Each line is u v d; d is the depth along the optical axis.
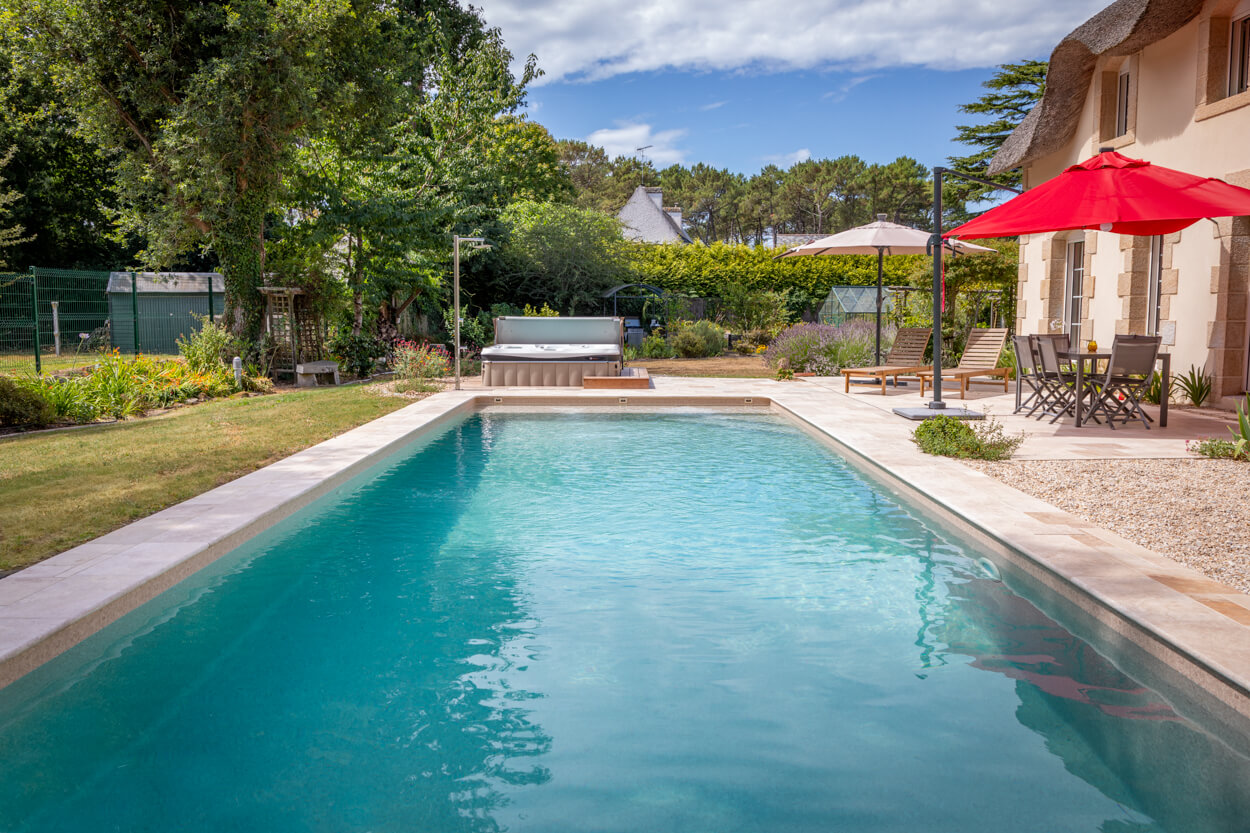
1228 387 10.88
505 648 3.97
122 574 4.38
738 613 4.42
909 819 2.54
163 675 3.69
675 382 15.94
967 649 3.92
